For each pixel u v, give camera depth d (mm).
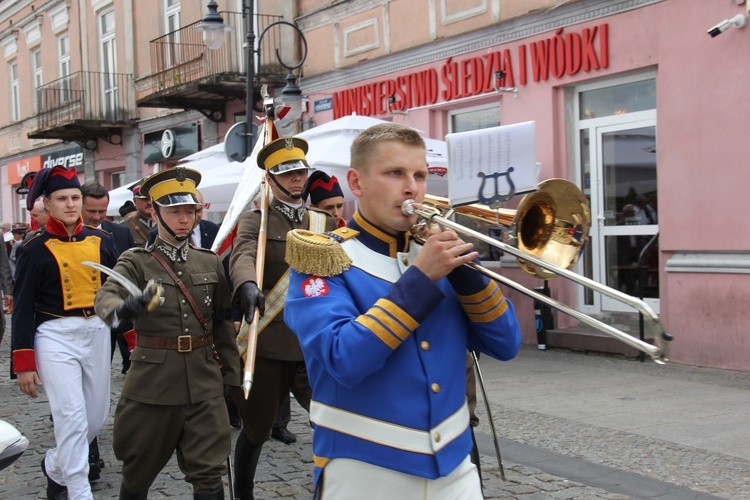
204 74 16234
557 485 4855
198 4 16703
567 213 2375
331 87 13328
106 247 4867
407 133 2291
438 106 11336
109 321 3320
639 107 9172
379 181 2271
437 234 2180
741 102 7906
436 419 2242
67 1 22406
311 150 8672
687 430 5902
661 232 8664
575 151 9875
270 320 4531
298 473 5336
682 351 8453
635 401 6863
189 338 3879
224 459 3826
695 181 8328
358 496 2242
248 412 4539
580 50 9367
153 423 3811
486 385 7762
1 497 5066
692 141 8344
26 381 4465
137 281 3875
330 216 4992
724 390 7125
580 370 8289
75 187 4699
